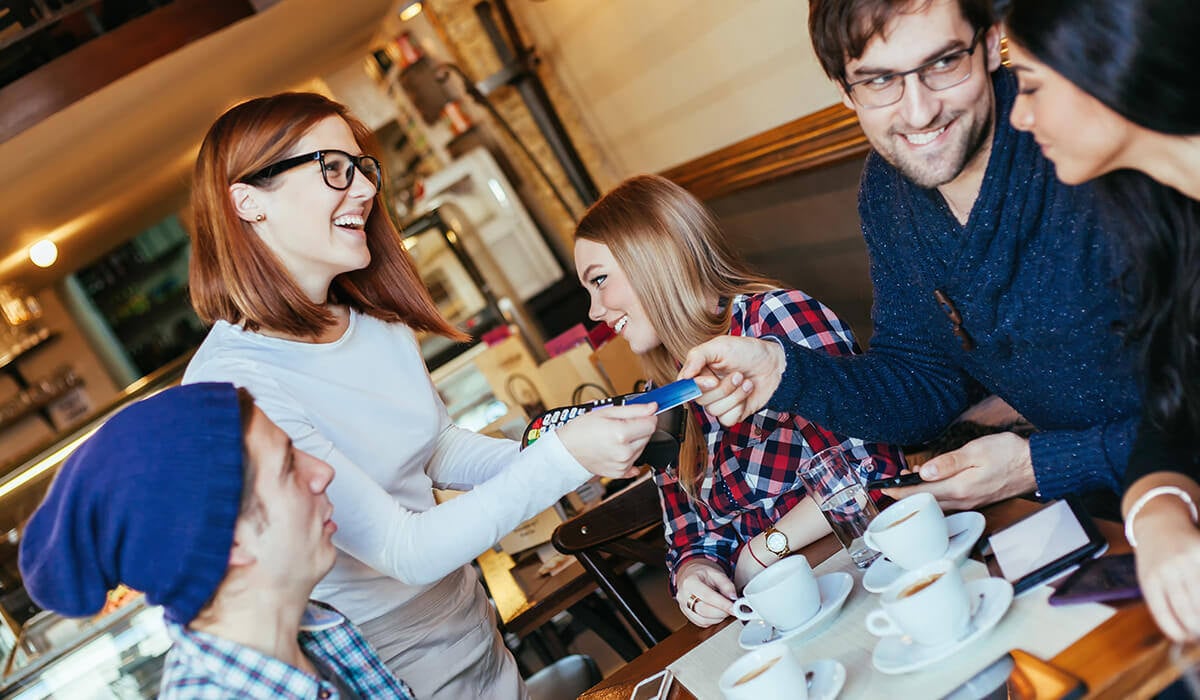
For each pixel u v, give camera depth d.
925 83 1.22
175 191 5.84
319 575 1.13
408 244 4.49
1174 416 1.15
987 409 2.03
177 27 3.04
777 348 1.50
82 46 2.93
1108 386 1.38
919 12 1.18
